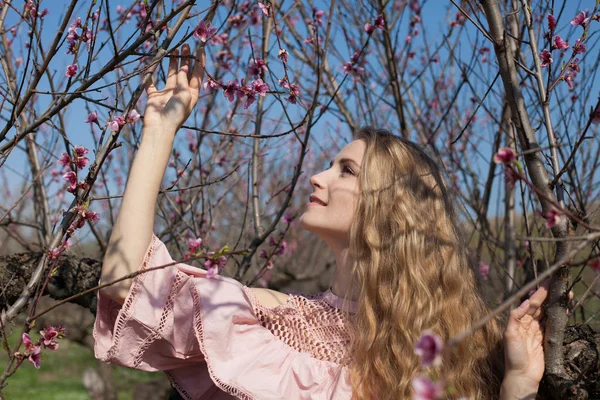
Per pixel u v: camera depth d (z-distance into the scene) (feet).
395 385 5.55
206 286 5.49
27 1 6.30
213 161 10.03
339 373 5.55
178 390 5.63
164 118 5.65
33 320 5.10
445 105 12.13
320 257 18.67
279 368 5.47
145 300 5.33
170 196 11.27
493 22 5.27
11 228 10.78
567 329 6.23
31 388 23.88
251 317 5.64
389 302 5.80
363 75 11.19
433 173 6.44
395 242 5.94
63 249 5.63
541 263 8.39
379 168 6.14
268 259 9.05
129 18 9.00
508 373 5.27
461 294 6.01
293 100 6.31
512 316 5.29
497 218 10.09
